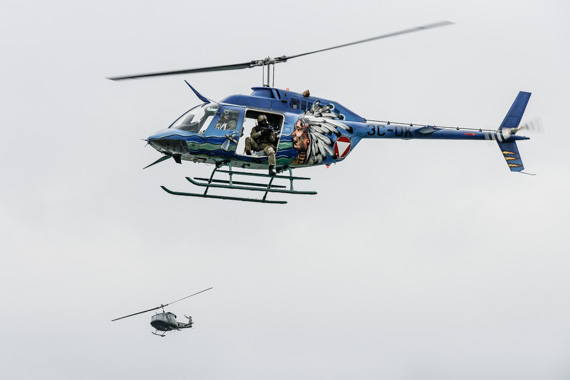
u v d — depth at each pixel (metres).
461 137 85.69
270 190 73.12
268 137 73.31
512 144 89.06
